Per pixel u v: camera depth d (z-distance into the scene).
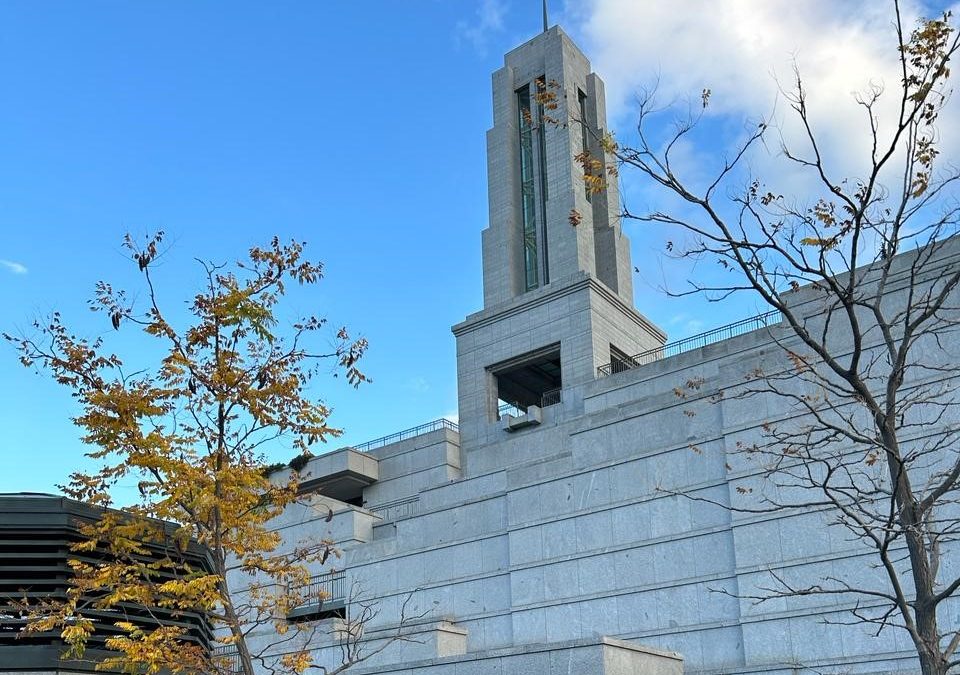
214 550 22.73
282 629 23.78
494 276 62.00
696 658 34.09
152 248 21.41
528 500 41.25
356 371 22.86
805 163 14.85
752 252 15.02
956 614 28.89
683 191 15.09
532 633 39.00
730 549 34.53
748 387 35.56
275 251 22.36
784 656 31.75
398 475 60.22
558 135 61.91
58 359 20.84
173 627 22.61
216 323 21.83
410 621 40.47
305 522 53.81
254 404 21.97
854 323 15.01
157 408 21.19
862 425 32.00
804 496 32.81
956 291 32.75
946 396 30.97
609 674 25.20
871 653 30.08
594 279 56.75
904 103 14.16
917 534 14.20
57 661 24.11
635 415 39.00
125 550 21.91
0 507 25.27
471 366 60.00
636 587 36.59
